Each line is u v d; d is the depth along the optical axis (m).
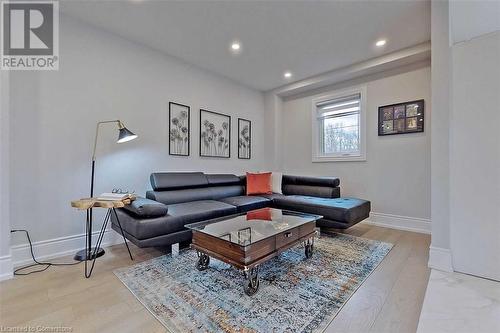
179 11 2.29
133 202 2.19
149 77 3.03
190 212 2.39
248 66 3.57
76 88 2.43
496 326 1.28
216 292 1.61
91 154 2.53
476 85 1.84
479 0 2.01
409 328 1.27
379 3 2.18
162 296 1.57
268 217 2.32
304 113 4.42
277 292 1.61
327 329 1.26
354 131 3.85
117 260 2.16
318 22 2.46
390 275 1.86
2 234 1.79
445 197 1.96
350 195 3.80
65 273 1.90
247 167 4.45
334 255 2.25
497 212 1.77
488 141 1.80
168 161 3.24
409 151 3.23
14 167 2.08
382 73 3.45
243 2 2.16
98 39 2.58
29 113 2.15
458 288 1.67
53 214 2.29
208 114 3.76
